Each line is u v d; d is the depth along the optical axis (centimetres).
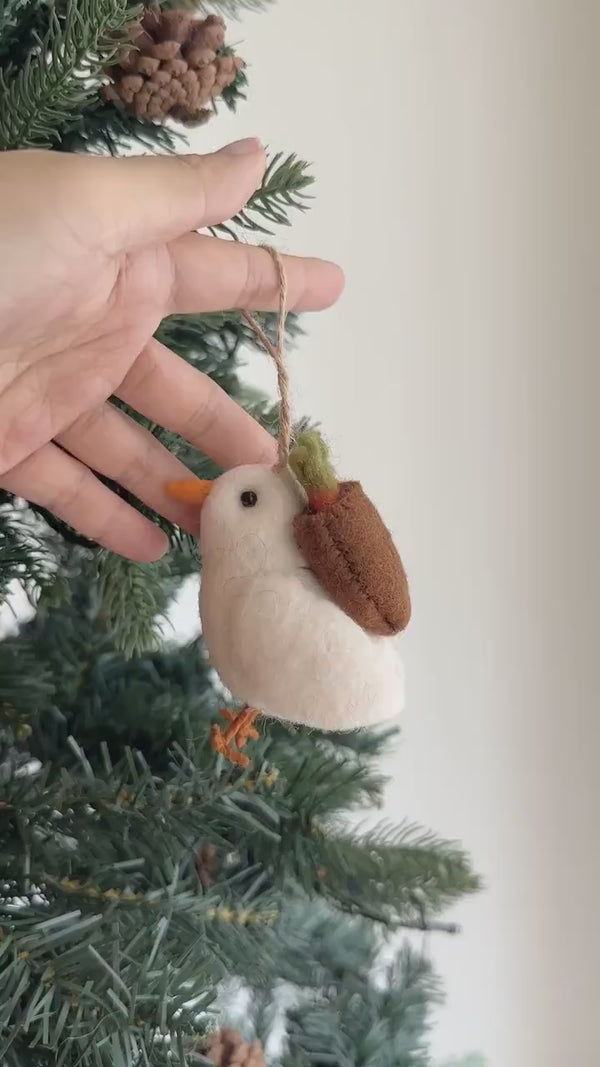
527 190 65
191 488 35
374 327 65
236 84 39
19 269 30
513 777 72
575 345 67
